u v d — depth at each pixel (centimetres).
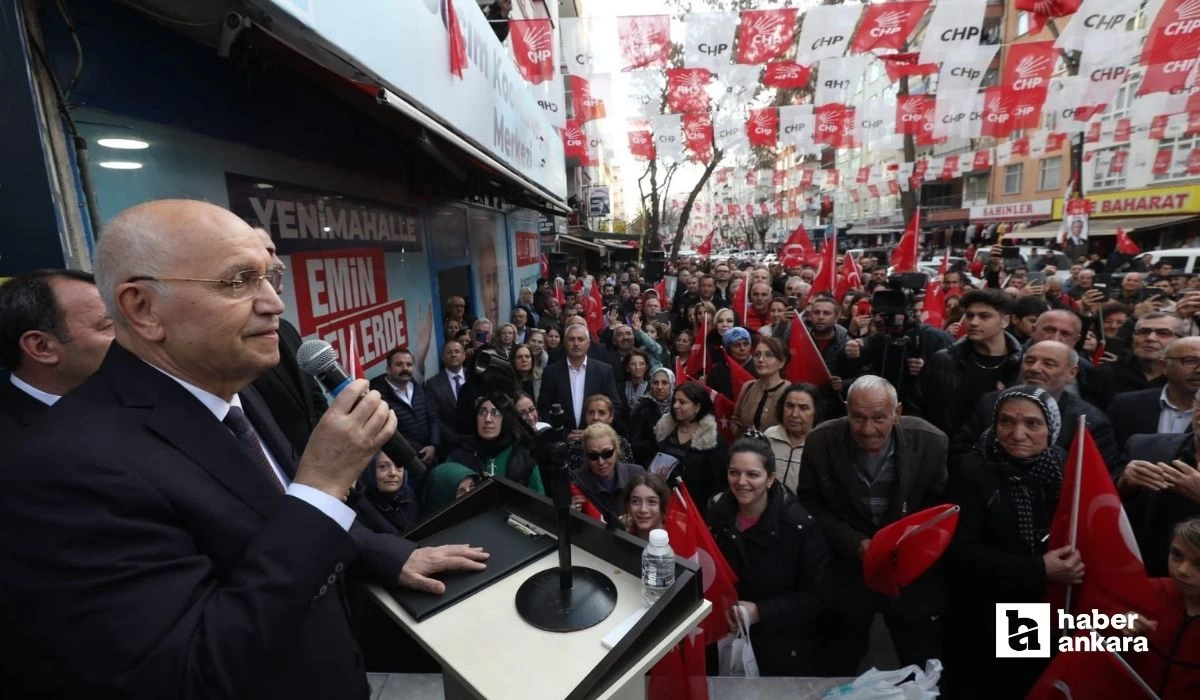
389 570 106
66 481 74
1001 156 1293
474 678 86
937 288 612
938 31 538
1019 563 206
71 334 143
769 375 372
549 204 819
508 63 450
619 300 1231
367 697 109
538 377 560
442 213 614
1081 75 627
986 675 228
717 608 216
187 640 73
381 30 205
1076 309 616
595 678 83
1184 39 559
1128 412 303
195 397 93
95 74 176
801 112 705
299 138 312
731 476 228
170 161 215
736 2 948
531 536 121
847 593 250
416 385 430
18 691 73
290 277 307
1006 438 217
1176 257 1106
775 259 2752
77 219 160
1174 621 175
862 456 251
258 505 92
